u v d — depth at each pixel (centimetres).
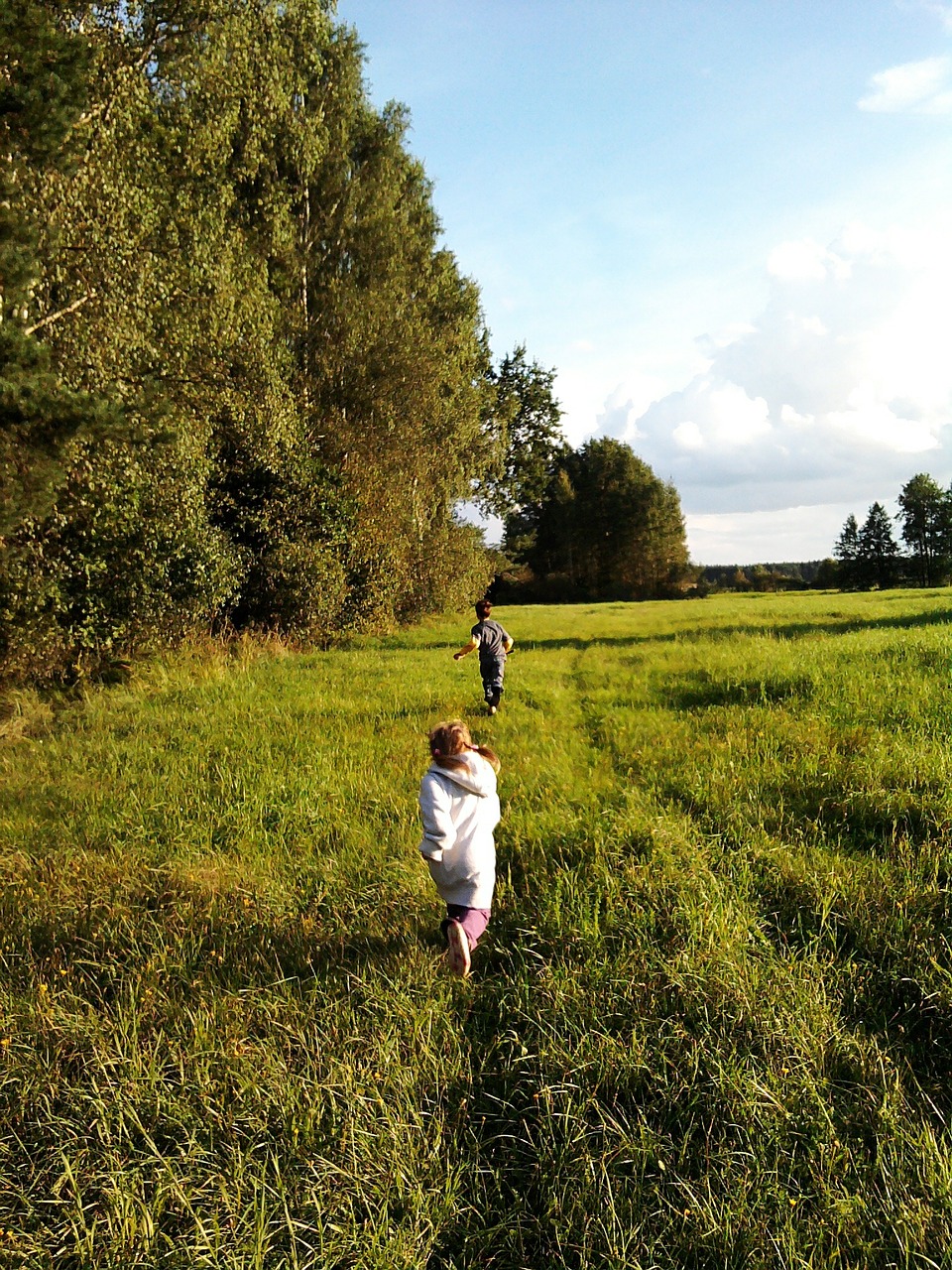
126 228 1302
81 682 1339
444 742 379
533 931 399
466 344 3173
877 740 653
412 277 2906
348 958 405
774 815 526
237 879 496
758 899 420
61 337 1196
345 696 1157
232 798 660
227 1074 316
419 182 3122
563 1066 312
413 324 2598
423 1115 297
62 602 1313
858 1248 235
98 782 740
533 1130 293
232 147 1816
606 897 425
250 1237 245
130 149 1323
